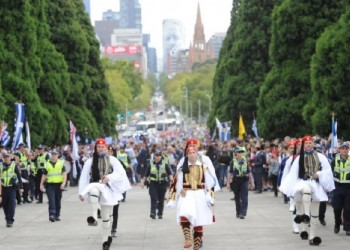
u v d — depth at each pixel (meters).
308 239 29.83
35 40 71.25
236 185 39.81
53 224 37.72
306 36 73.56
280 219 39.03
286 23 74.31
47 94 78.56
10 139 63.88
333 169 31.36
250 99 104.31
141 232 33.72
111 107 123.31
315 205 28.17
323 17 73.06
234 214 42.12
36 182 52.94
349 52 57.84
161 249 28.09
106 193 26.89
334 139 42.88
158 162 40.06
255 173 60.03
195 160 25.48
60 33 96.69
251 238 31.02
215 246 28.62
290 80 75.00
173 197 25.67
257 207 46.56
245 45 105.06
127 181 27.39
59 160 39.41
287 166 29.38
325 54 60.25
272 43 77.06
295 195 28.67
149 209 46.25
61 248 28.70
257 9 104.19
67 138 81.00
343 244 28.42
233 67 107.56
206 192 25.41
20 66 68.25
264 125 78.12
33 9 76.88
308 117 64.75
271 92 77.25
